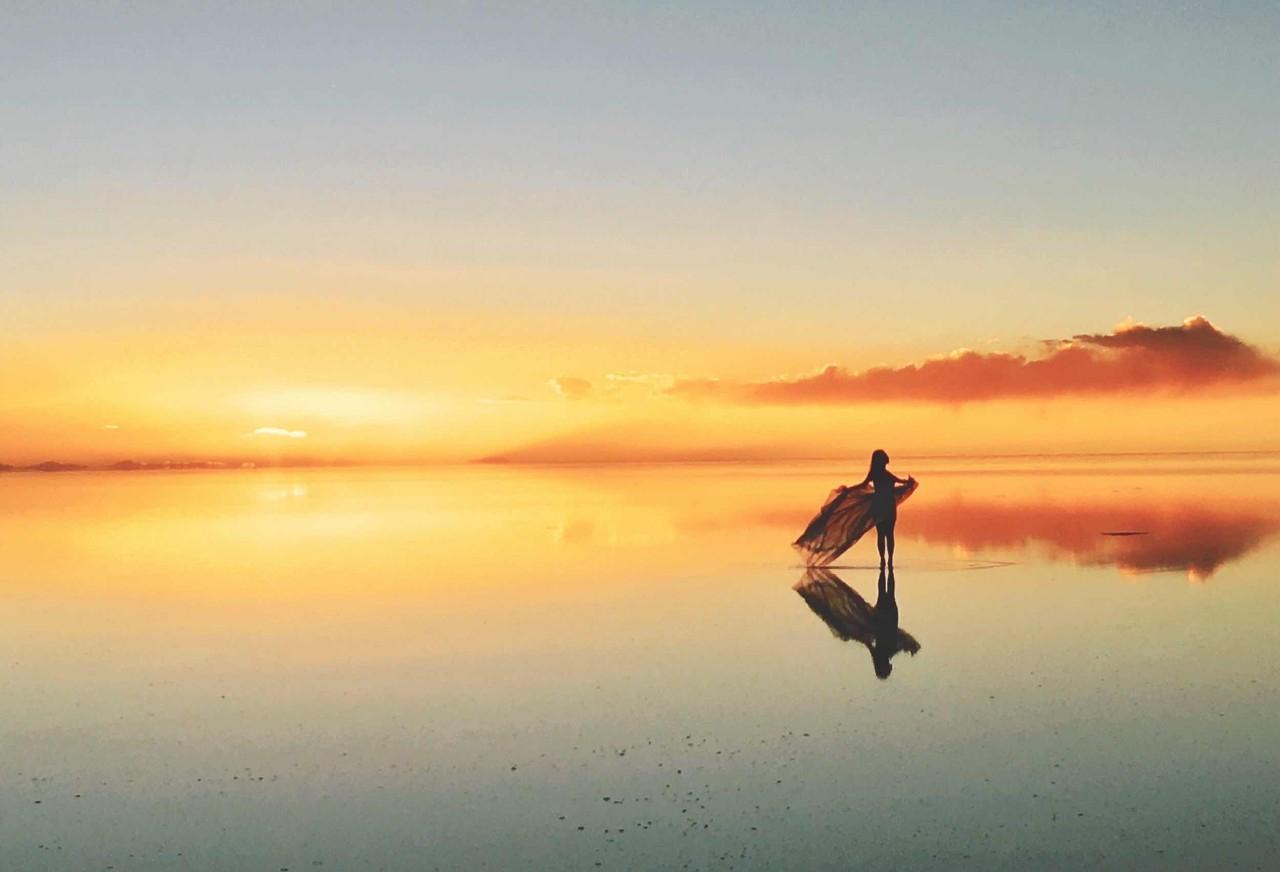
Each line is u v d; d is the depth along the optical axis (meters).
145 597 18.39
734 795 8.13
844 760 8.89
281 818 7.88
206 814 7.99
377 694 11.43
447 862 7.05
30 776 8.94
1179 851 7.00
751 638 13.96
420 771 8.87
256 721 10.48
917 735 9.55
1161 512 32.16
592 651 13.37
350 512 40.84
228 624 15.70
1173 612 15.00
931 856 6.98
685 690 11.32
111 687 12.00
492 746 9.51
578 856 7.09
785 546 24.89
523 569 21.28
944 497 42.25
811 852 7.07
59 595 18.81
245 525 34.53
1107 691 10.88
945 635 13.82
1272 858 6.87
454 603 17.17
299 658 13.30
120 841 7.50
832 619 15.14
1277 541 23.30
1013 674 11.67
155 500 54.25
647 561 22.30
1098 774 8.44
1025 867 6.80
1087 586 17.44
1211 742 9.18
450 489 67.00
